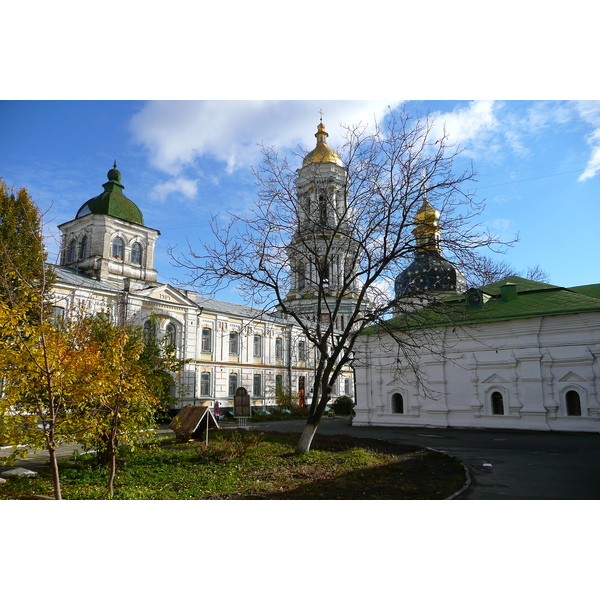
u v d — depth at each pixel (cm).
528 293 2772
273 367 4825
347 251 1777
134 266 4047
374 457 1474
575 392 2358
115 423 930
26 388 769
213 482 1105
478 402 2595
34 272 1281
